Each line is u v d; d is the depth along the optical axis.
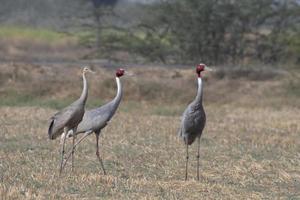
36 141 42.41
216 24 87.75
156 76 74.88
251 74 76.56
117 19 123.25
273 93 70.88
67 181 31.05
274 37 88.94
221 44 88.56
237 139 44.88
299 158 39.25
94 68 76.00
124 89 67.81
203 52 88.75
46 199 27.56
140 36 103.00
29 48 118.12
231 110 62.59
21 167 34.09
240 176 34.12
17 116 53.03
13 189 28.42
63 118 32.56
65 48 119.88
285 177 33.91
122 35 90.81
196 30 87.75
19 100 63.62
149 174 33.94
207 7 87.00
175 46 89.50
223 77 76.06
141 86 68.06
